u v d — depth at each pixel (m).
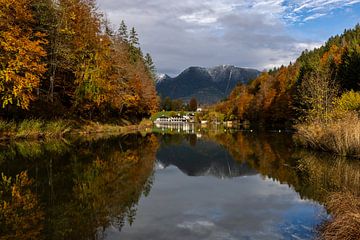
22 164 14.51
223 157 20.95
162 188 11.98
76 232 7.12
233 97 127.44
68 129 29.27
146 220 8.16
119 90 45.53
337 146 19.92
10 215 8.05
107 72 39.50
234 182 13.25
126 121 55.03
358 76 55.41
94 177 12.81
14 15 22.22
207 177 14.34
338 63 69.44
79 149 20.64
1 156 16.19
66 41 32.41
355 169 15.10
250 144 29.31
